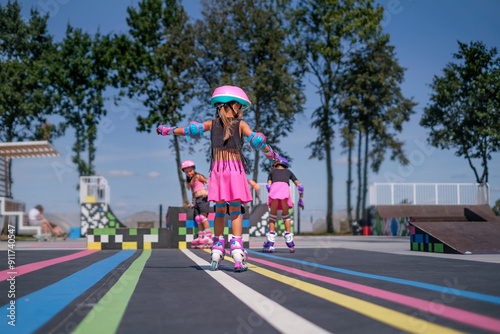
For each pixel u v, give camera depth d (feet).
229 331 5.38
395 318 6.04
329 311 6.52
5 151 55.77
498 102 81.41
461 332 5.27
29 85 88.58
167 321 5.91
